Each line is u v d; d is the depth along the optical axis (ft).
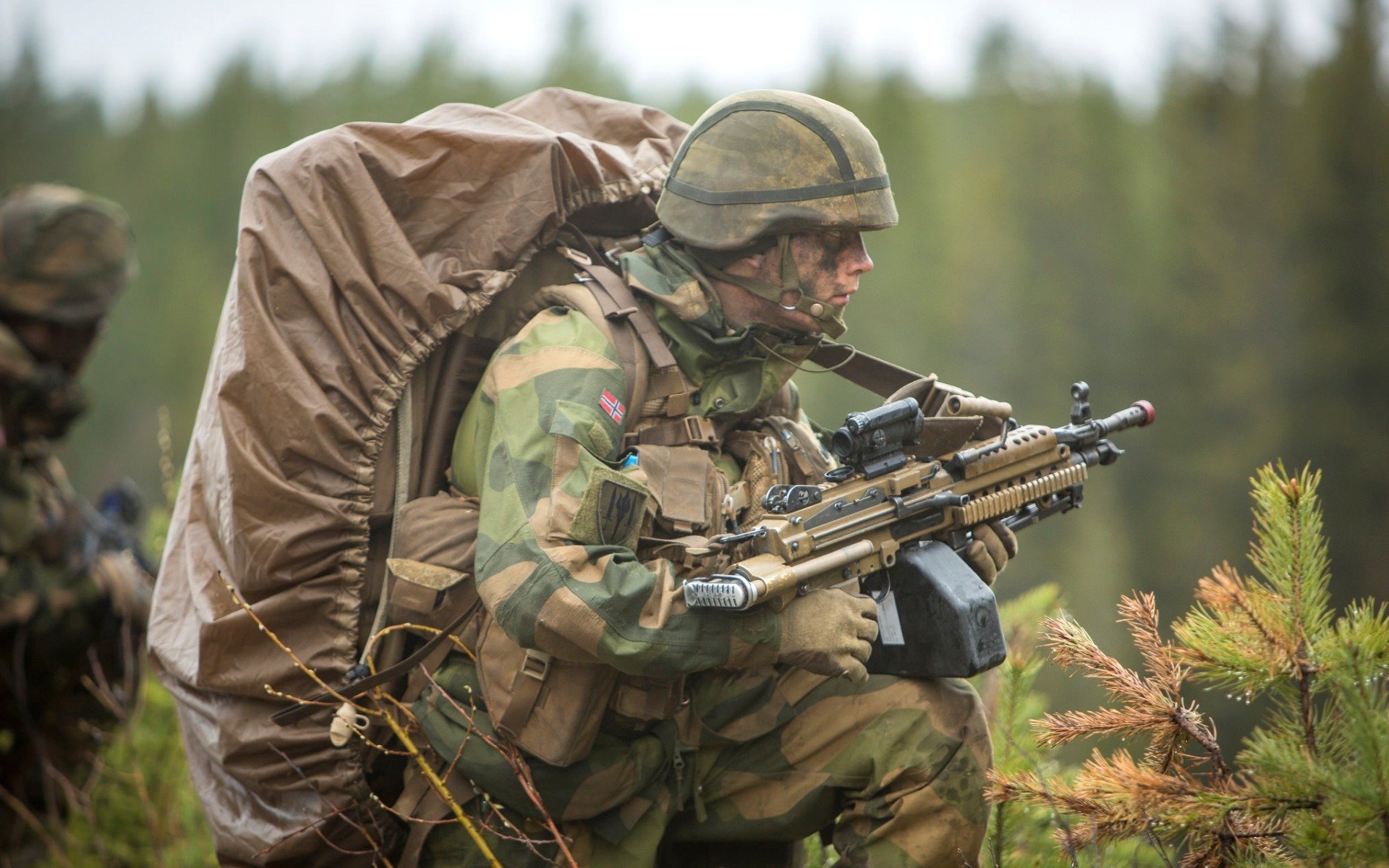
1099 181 484.33
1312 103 448.24
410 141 25.35
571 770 23.50
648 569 22.84
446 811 24.54
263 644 24.44
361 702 24.58
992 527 26.63
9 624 34.65
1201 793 19.03
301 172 24.66
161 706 40.55
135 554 39.04
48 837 35.99
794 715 24.29
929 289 423.64
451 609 23.94
